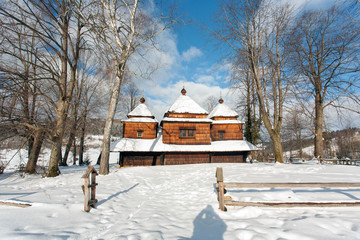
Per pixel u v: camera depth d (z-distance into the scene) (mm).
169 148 20312
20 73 10828
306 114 19344
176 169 14703
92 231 4254
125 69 12930
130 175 12258
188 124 22031
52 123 12695
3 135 11148
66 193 7195
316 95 19594
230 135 23594
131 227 4395
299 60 17047
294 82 16391
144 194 8062
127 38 13398
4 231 3822
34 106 12609
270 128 16656
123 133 22078
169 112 22375
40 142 13766
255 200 5570
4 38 10477
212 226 4293
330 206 4824
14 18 9867
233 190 6914
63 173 13562
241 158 22609
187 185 9188
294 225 3967
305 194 6023
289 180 8336
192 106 23750
